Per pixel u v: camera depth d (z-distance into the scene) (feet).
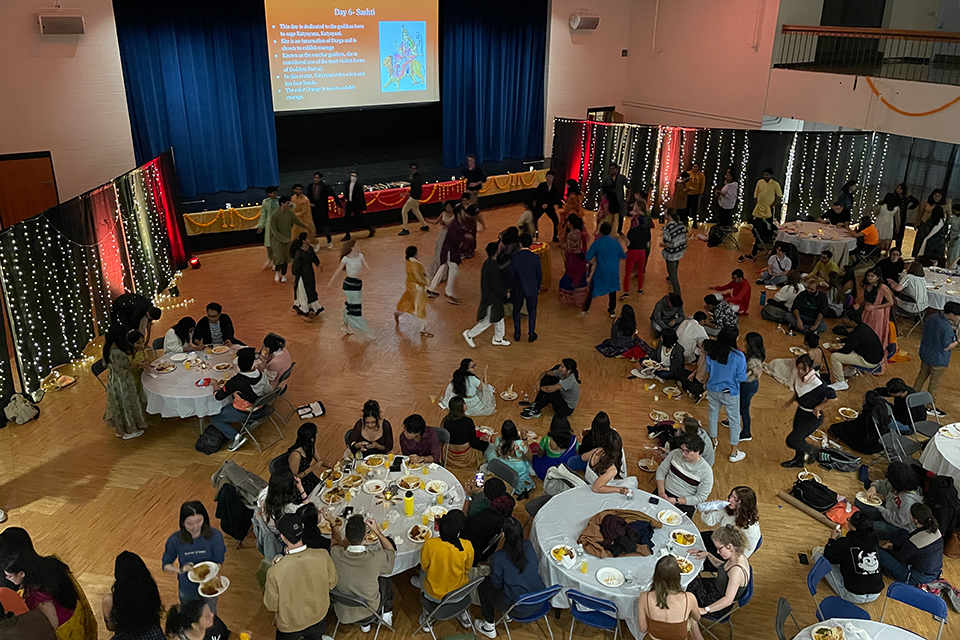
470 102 54.29
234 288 36.76
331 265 40.01
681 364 27.17
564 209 43.45
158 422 24.95
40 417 25.26
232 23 44.55
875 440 23.02
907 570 17.38
